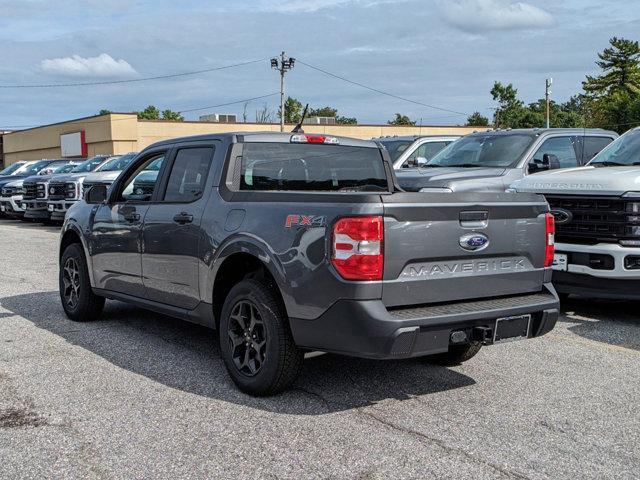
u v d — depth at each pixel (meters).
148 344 6.42
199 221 5.46
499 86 79.88
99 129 55.06
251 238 4.89
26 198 19.38
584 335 6.77
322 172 5.98
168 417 4.58
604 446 4.13
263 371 4.82
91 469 3.82
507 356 6.02
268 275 4.95
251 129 57.22
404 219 4.38
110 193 6.79
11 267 11.30
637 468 3.84
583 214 7.24
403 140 12.98
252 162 5.56
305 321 4.54
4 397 4.96
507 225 4.85
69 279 7.44
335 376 5.46
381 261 4.30
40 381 5.32
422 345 4.40
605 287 7.16
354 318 4.29
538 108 82.62
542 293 5.11
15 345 6.38
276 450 4.06
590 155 10.32
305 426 4.42
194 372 5.55
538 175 7.94
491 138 10.55
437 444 4.14
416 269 4.46
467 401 4.89
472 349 5.55
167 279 5.88
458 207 4.59
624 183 6.95
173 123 55.09
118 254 6.52
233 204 5.21
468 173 9.41
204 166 5.67
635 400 4.92
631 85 75.12
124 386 5.20
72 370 5.60
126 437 4.25
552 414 4.64
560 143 10.09
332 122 57.56
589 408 4.76
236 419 4.54
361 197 4.32
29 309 7.97
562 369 5.64
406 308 4.47
